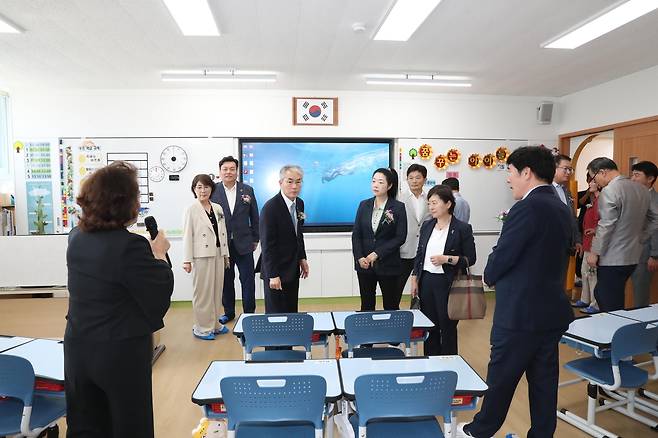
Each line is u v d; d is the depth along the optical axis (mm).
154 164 5457
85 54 4059
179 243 5527
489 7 3121
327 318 2730
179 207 5512
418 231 3973
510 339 1980
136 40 3709
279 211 2859
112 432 1628
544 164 1999
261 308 5465
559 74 4871
